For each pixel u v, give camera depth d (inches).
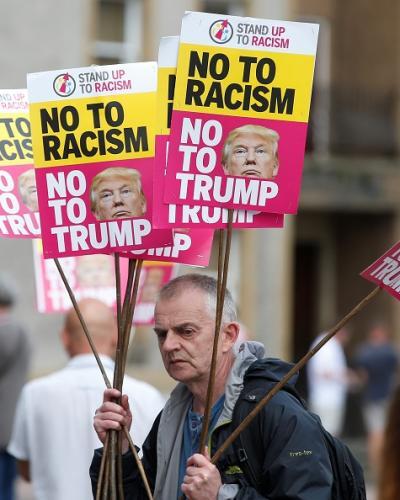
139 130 330.6
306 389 1294.3
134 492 332.5
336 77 1523.1
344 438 1235.9
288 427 307.1
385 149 1499.8
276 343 1392.7
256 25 315.0
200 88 314.3
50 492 437.7
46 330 1233.4
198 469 302.4
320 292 1578.5
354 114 1501.0
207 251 347.3
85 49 1278.3
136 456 325.1
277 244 1395.2
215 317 316.8
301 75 316.2
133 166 330.3
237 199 315.3
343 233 1578.5
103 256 443.5
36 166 331.0
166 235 328.8
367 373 1171.3
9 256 1219.2
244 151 315.6
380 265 317.4
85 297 442.9
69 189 331.0
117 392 326.0
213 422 320.2
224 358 320.2
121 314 329.7
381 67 1507.1
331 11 1536.7
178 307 316.8
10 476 653.9
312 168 1459.2
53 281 442.0
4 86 1235.9
